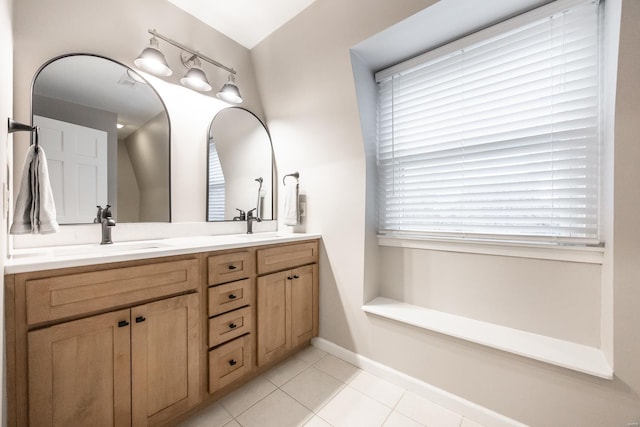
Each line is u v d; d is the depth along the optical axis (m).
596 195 1.22
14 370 0.86
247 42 2.16
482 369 1.34
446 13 1.38
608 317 1.11
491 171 1.51
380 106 1.96
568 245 1.27
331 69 1.79
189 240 1.68
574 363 1.10
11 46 1.11
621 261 1.03
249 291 1.59
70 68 1.40
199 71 1.72
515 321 1.42
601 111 1.20
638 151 0.99
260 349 1.64
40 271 0.91
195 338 1.32
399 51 1.70
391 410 1.43
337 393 1.57
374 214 1.93
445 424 1.33
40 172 1.08
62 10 1.37
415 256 1.80
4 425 0.84
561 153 1.31
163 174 1.73
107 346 1.04
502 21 1.42
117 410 1.06
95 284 1.02
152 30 1.63
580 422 1.11
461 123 1.61
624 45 0.99
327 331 2.04
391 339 1.68
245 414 1.40
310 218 2.17
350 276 1.90
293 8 1.77
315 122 2.02
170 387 1.22
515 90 1.43
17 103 1.24
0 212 0.80
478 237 1.56
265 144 2.35
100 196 1.49
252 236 1.96
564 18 1.27
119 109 1.56
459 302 1.61
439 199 1.71
